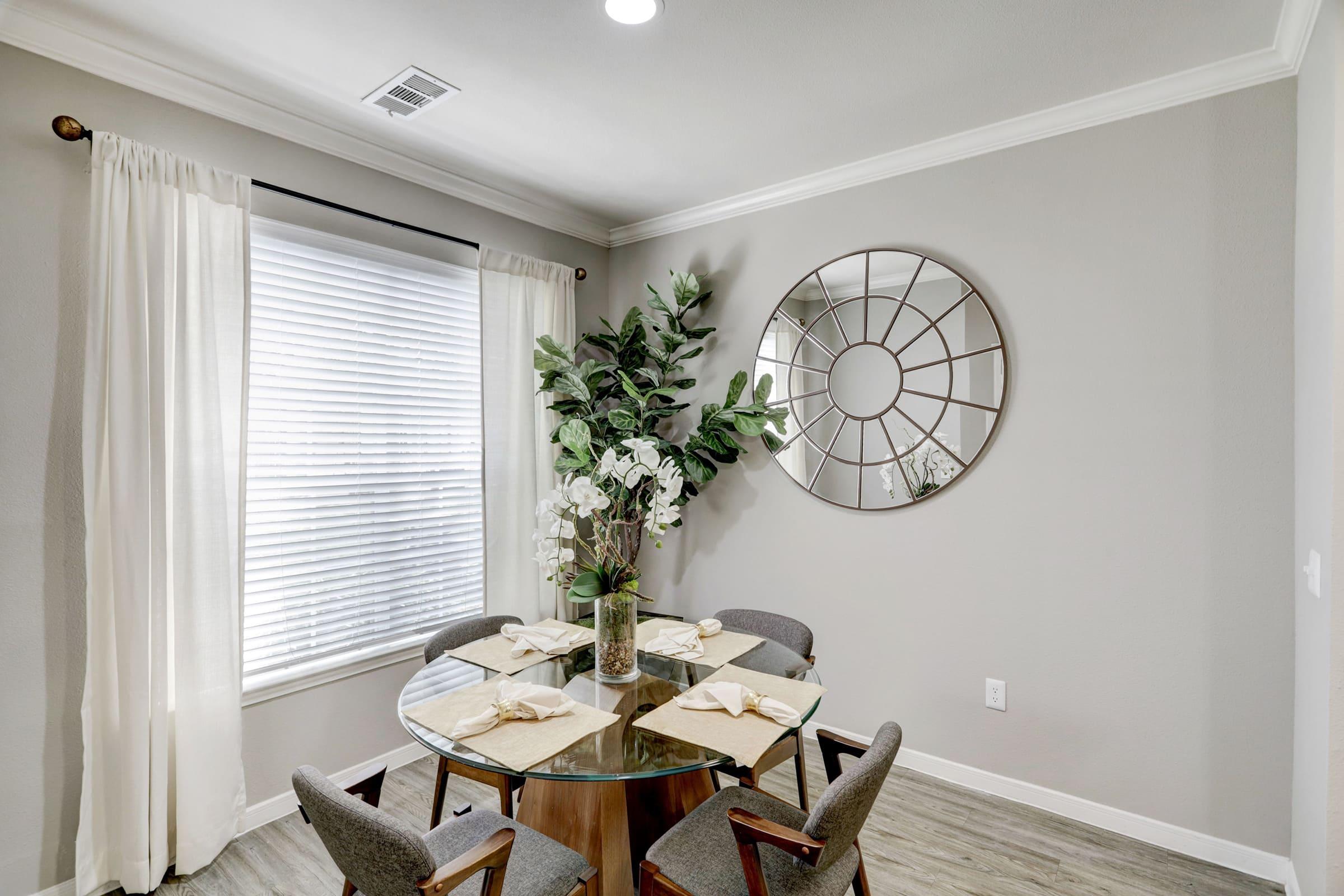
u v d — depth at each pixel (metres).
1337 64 1.57
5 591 1.88
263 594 2.45
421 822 2.43
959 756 2.70
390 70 2.19
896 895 2.02
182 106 2.22
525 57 2.12
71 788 1.99
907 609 2.83
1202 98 2.20
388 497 2.84
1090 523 2.42
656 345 3.74
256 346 2.43
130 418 2.02
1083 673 2.43
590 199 3.38
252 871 2.13
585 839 1.73
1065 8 1.87
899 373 2.84
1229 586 2.17
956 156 2.69
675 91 2.33
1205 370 2.21
